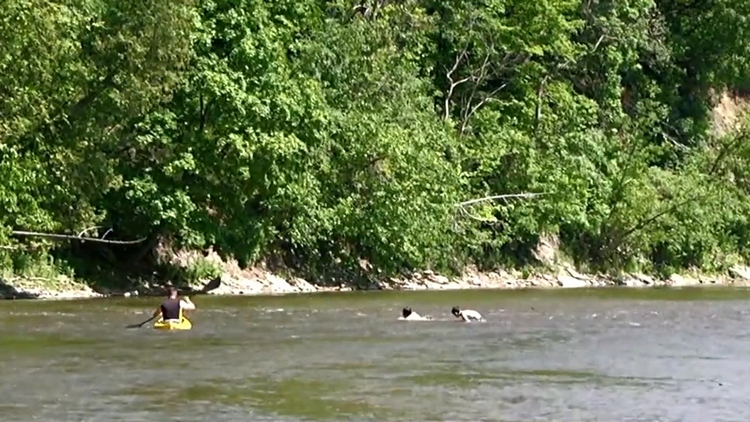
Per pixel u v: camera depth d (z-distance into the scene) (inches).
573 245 2333.9
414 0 2180.1
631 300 1788.9
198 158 1672.0
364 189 1863.9
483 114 2273.6
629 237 2375.7
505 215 2185.0
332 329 1233.4
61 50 1423.5
